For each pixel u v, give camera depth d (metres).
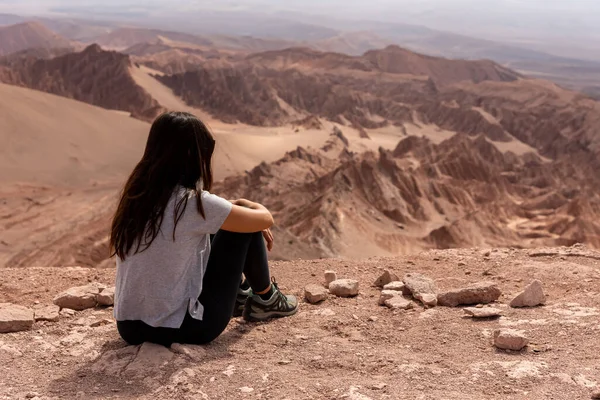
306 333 5.63
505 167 163.25
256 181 118.12
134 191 4.54
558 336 5.22
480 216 84.38
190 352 4.81
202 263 4.81
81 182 142.75
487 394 4.10
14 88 179.75
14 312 5.91
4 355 5.04
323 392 4.21
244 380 4.43
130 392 4.28
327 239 64.62
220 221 4.63
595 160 193.38
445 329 5.61
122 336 5.05
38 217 88.06
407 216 90.69
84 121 179.00
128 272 4.70
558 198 106.81
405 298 6.75
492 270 8.07
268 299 5.96
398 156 148.00
